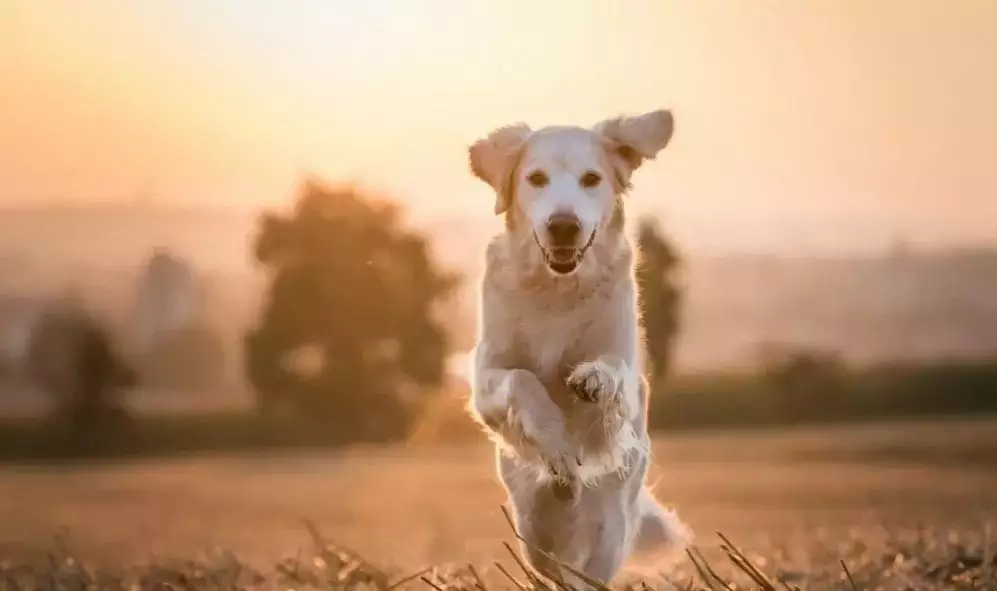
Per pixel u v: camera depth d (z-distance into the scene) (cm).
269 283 4391
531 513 777
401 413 4381
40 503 2542
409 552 1223
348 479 2842
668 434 3862
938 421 3753
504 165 803
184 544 1586
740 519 1791
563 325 774
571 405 783
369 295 4291
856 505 1983
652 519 841
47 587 906
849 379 3884
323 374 4359
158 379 4256
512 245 787
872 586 820
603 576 774
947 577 834
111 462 3666
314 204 4425
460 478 2783
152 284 4328
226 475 3164
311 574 909
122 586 899
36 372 4156
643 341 839
